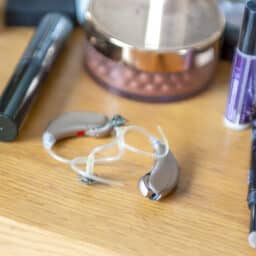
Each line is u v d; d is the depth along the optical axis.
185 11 0.42
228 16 0.46
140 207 0.37
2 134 0.39
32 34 0.48
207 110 0.43
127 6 0.43
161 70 0.42
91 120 0.41
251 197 0.37
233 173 0.40
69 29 0.46
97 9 0.43
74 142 0.40
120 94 0.43
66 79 0.44
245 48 0.39
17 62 0.45
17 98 0.40
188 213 0.37
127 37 0.42
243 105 0.41
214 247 0.36
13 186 0.38
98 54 0.43
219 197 0.38
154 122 0.42
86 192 0.38
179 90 0.43
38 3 0.48
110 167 0.39
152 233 0.36
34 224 0.36
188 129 0.42
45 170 0.39
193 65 0.42
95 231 0.36
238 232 0.37
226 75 0.46
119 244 0.36
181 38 0.42
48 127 0.40
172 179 0.38
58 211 0.37
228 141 0.41
